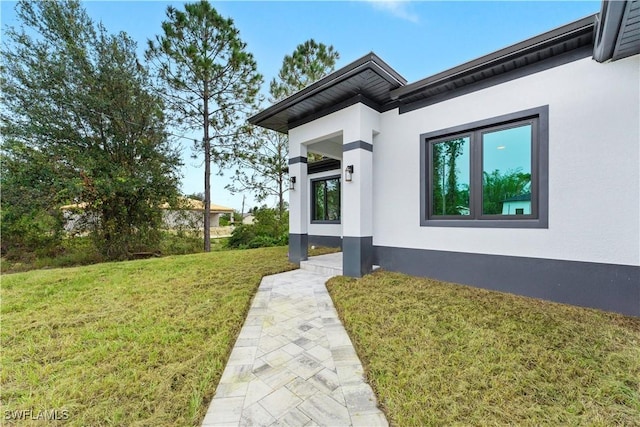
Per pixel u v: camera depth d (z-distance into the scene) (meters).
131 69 9.97
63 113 9.06
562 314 3.14
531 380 2.02
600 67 3.26
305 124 6.24
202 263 6.88
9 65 8.45
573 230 3.46
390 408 1.79
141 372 2.22
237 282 4.94
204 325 3.12
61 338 2.85
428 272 4.84
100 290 4.57
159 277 5.40
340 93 5.17
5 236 9.59
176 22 9.38
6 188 8.20
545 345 2.48
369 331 2.89
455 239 4.50
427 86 4.54
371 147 5.36
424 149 4.87
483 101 4.20
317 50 12.09
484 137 4.26
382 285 4.42
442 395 1.89
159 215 11.00
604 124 3.25
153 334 2.89
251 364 2.40
